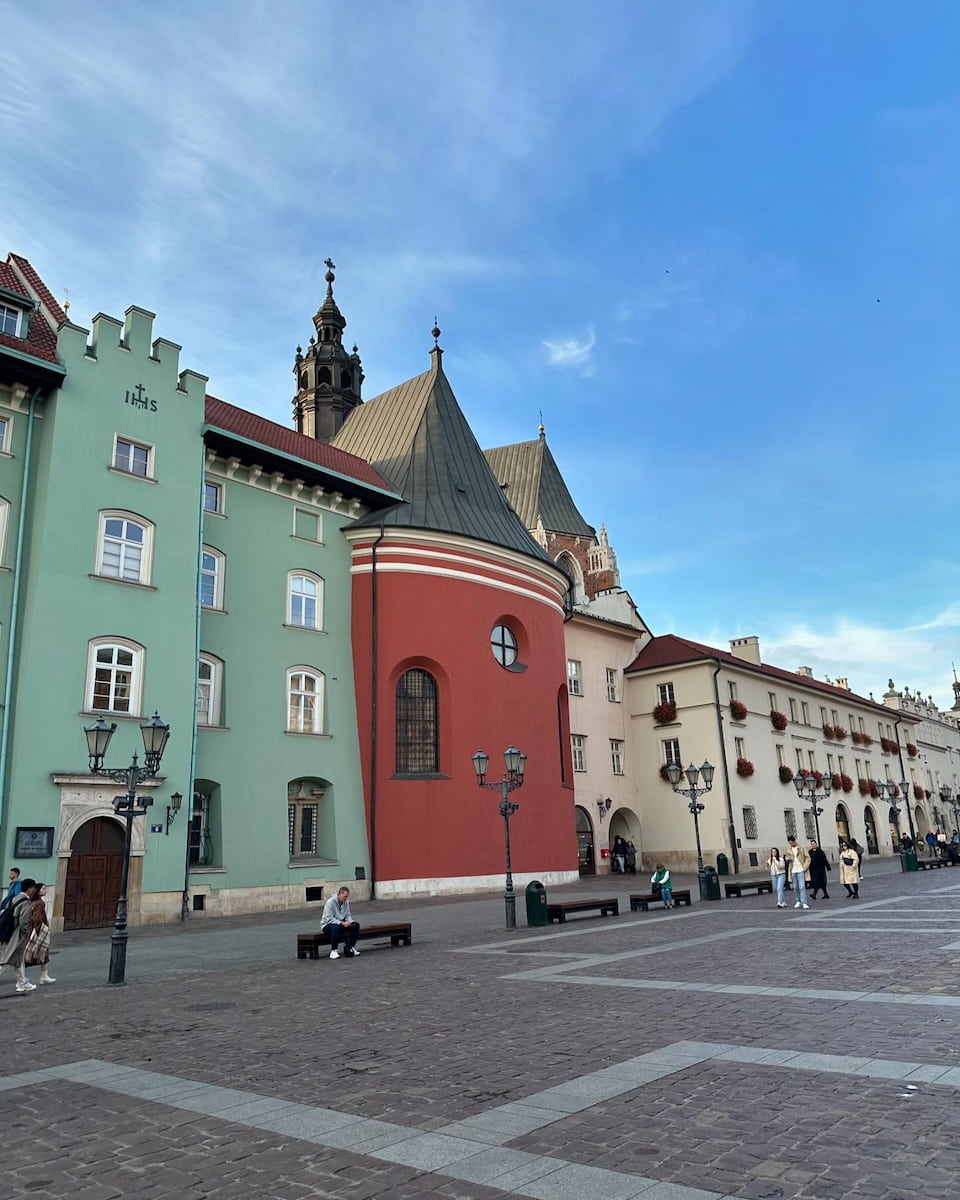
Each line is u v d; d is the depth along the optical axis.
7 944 13.42
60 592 23.56
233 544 29.14
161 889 23.89
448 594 33.19
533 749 34.59
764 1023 9.15
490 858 31.83
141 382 26.64
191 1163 5.85
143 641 24.94
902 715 74.12
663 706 49.69
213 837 26.66
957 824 81.88
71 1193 5.41
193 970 15.54
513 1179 5.32
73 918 22.36
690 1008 10.14
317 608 31.47
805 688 59.09
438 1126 6.37
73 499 24.33
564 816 36.03
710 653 49.59
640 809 49.88
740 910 23.22
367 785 30.84
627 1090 6.98
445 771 31.83
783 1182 5.07
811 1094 6.66
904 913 20.12
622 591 54.66
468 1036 9.32
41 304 28.50
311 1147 6.06
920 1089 6.64
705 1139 5.82
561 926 21.00
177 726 25.14
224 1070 8.28
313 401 58.97
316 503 32.12
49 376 24.44
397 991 12.60
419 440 37.47
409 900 29.36
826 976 11.85
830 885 33.34
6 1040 10.06
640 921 21.36
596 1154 5.66
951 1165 5.20
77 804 22.75
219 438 28.53
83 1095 7.60
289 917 25.08
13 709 22.62
